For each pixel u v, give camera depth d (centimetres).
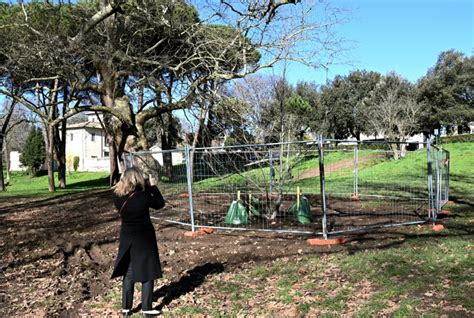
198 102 1387
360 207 1128
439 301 429
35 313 495
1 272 666
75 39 1414
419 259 579
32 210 1412
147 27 1644
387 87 4591
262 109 996
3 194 2336
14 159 7388
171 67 1488
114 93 1647
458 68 4628
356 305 450
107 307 507
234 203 934
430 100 4638
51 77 1548
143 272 457
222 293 526
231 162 1023
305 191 1462
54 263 713
